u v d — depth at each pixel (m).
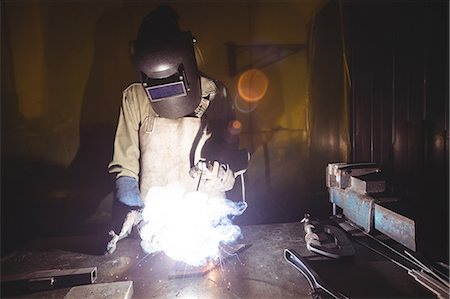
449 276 1.17
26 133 2.53
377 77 2.29
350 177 1.77
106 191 2.62
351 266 1.34
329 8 2.81
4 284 1.29
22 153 2.54
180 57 1.47
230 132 1.84
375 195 1.64
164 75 1.47
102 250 1.65
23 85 2.49
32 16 2.45
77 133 2.57
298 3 2.76
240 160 1.83
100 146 2.58
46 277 1.31
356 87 2.54
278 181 2.88
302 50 2.81
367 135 2.42
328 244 1.52
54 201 2.59
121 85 2.56
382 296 1.12
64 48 2.50
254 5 2.70
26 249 1.69
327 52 2.84
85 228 2.62
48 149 2.56
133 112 1.85
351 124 2.60
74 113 2.55
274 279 1.29
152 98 1.53
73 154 2.58
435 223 1.54
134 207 1.69
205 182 1.84
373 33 2.33
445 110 1.69
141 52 1.43
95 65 2.53
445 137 1.70
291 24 2.78
